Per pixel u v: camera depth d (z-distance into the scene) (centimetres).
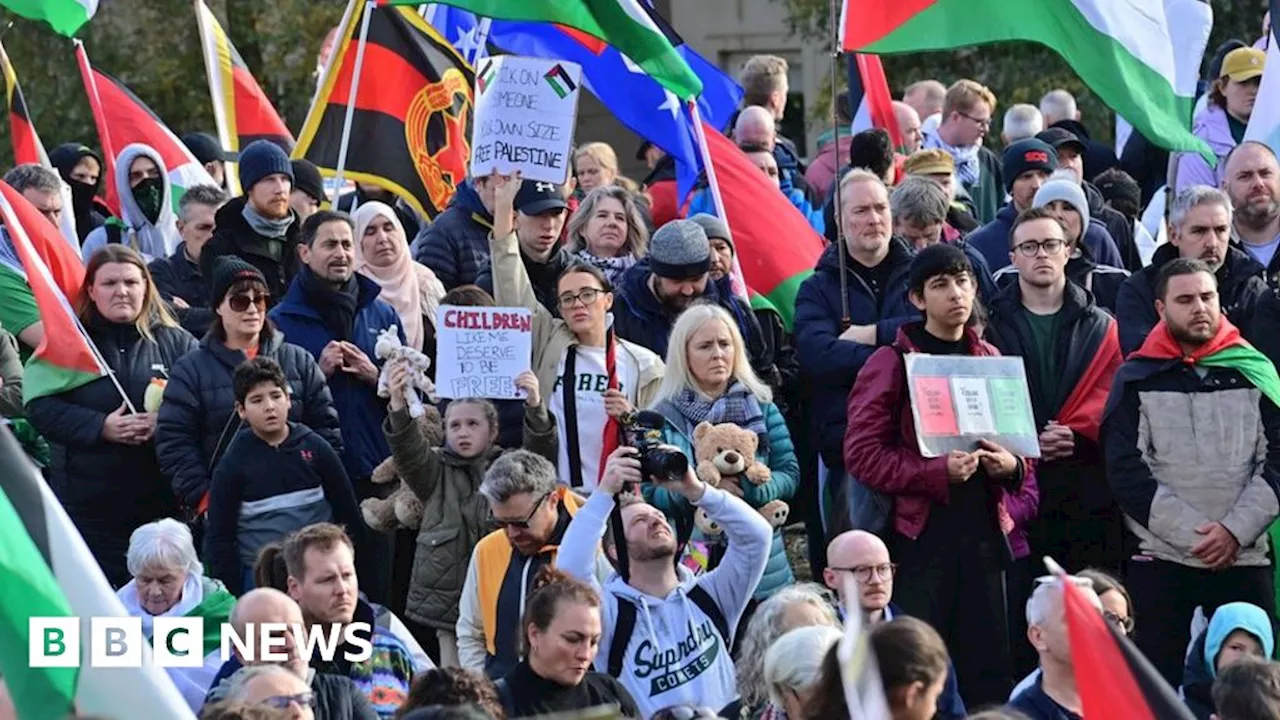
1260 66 3525
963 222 3281
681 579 2322
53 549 1414
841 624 2128
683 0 7056
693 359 2539
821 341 2739
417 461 2489
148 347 2728
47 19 2980
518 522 2302
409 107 3306
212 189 3022
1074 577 2062
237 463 2497
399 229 2792
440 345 2462
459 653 2358
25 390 2662
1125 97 2800
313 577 2106
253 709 1655
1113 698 1446
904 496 2430
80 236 3547
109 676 1408
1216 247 2791
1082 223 2919
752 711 2003
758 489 2488
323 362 2681
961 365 2456
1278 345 2775
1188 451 2525
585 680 2020
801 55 6912
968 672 2441
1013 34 2784
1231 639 2291
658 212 3406
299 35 5725
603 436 2525
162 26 5778
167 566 2264
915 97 4331
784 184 3625
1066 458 2689
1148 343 2569
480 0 2708
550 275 2811
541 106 2750
